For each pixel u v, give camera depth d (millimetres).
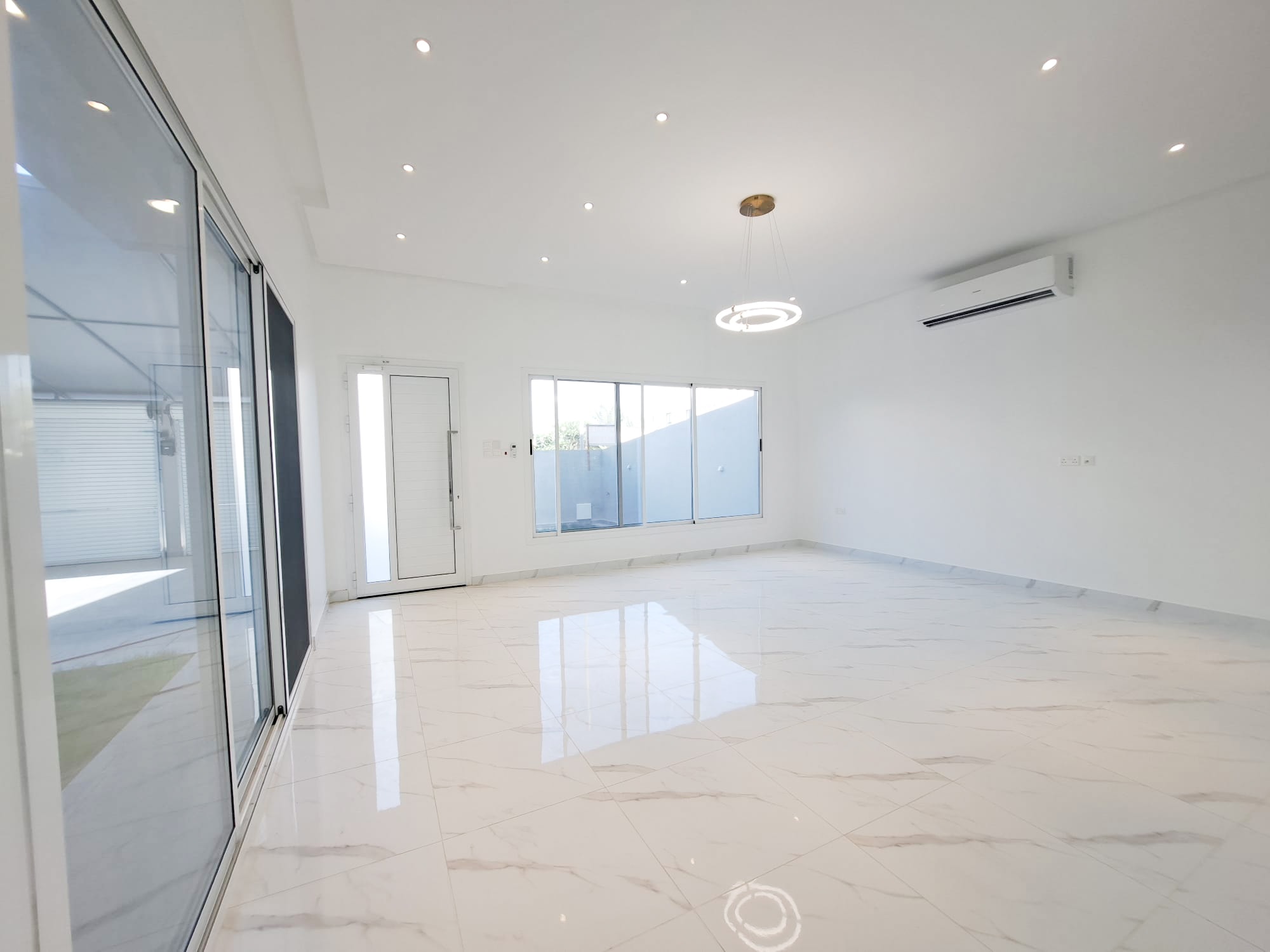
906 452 6211
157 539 1336
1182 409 4070
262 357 2557
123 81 1233
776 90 2684
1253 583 3777
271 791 2129
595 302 6293
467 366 5566
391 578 5266
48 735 816
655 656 3555
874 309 6512
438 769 2270
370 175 3408
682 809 1988
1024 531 5113
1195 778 2131
